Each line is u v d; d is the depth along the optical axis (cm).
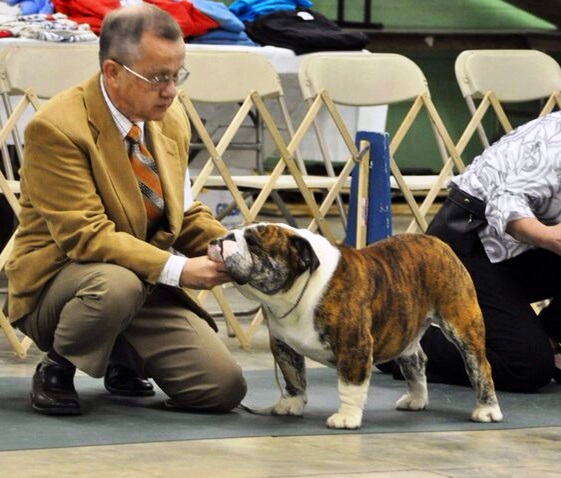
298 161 1095
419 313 654
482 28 1862
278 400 714
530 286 799
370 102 1090
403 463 566
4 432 606
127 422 638
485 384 669
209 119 1239
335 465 556
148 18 614
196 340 662
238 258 587
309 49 1205
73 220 625
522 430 652
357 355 617
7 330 845
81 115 631
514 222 729
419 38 1764
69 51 973
